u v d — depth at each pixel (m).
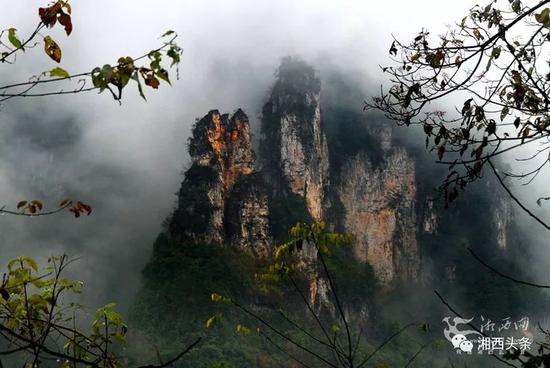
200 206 115.50
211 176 117.94
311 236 6.79
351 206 141.12
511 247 144.00
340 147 145.75
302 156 132.00
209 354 85.62
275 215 122.00
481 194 144.88
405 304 133.88
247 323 95.50
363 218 140.88
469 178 5.34
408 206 144.25
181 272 103.38
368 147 146.25
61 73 3.46
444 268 138.88
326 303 107.00
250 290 102.94
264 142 136.50
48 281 4.88
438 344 8.19
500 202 144.38
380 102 5.77
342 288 113.88
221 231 115.19
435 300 134.75
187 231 112.19
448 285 136.62
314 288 106.12
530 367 4.06
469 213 143.88
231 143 125.25
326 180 137.00
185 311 96.19
